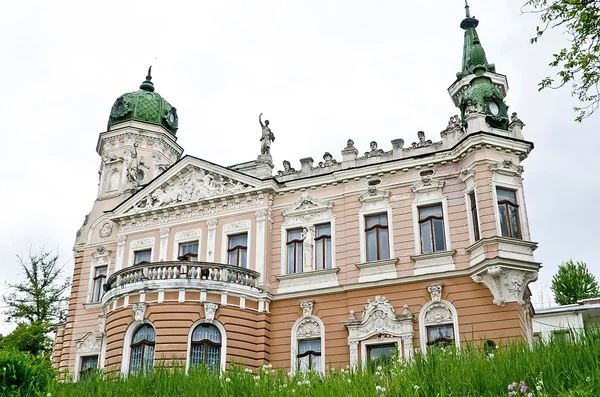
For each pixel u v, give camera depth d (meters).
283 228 30.61
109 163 37.75
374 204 29.12
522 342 12.73
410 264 27.31
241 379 13.70
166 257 32.03
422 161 28.55
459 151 27.73
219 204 31.95
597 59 15.11
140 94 39.75
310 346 28.09
